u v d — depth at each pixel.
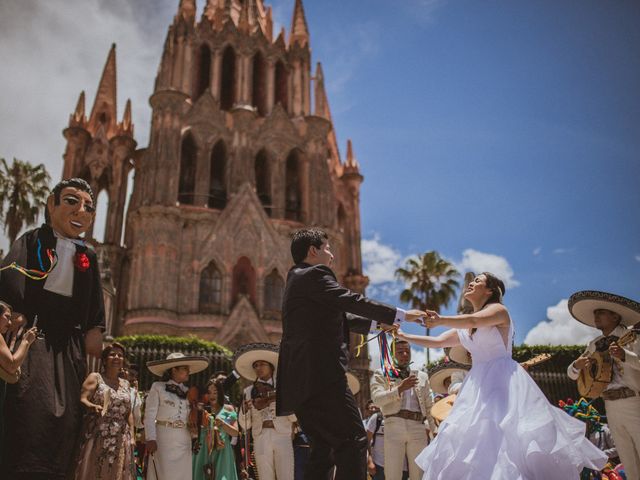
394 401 9.05
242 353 10.73
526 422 4.71
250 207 48.78
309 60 59.69
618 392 7.41
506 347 5.36
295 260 5.39
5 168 43.97
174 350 26.64
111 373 7.77
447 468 4.77
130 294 43.69
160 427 8.84
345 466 4.51
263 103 57.00
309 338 4.77
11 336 4.86
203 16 56.88
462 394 5.23
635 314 7.76
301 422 4.76
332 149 62.41
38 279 5.19
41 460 4.63
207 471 10.23
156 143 48.44
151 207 45.41
